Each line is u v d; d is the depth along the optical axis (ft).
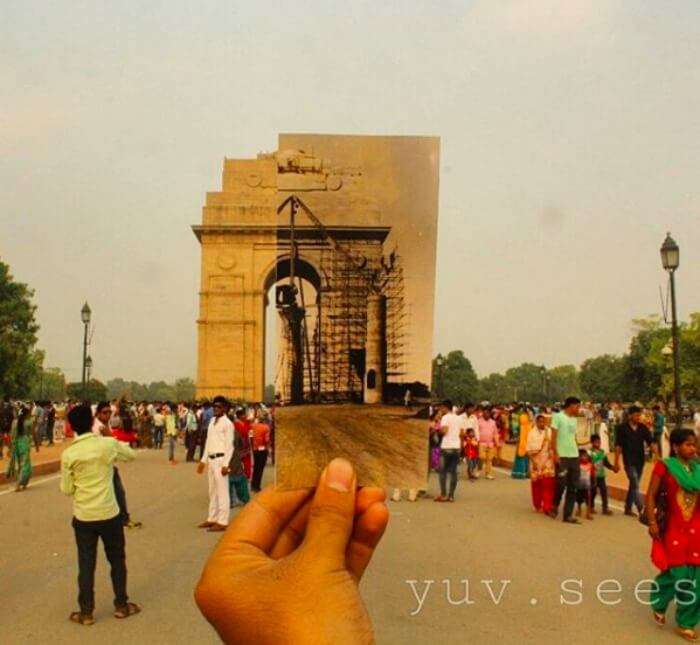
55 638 28.91
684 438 30.81
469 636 29.07
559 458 57.67
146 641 28.50
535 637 29.12
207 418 107.76
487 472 94.84
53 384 615.57
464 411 95.50
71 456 31.48
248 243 222.48
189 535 50.60
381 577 38.52
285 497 7.29
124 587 32.07
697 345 292.40
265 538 7.10
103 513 31.45
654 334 374.84
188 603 33.65
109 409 44.50
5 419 114.42
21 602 34.06
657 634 29.89
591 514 59.82
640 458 61.67
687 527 30.22
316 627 6.16
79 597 31.14
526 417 95.35
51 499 70.44
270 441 77.56
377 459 7.45
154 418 157.99
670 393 298.15
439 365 252.01
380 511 6.95
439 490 80.43
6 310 342.44
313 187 8.18
